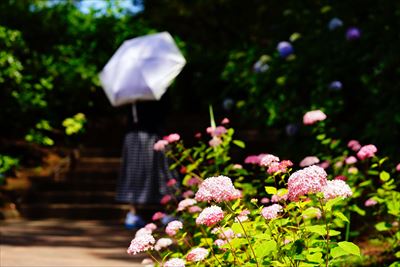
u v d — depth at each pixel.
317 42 8.46
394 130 6.60
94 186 9.42
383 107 7.25
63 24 11.81
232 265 2.66
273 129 10.97
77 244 5.92
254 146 10.62
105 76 7.19
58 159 10.32
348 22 8.37
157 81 6.85
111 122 11.63
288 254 2.45
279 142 8.87
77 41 11.88
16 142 10.43
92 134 11.45
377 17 8.01
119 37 12.02
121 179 7.08
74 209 8.63
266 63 8.89
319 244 2.50
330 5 8.73
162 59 7.04
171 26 16.39
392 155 6.30
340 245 2.29
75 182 9.43
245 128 11.48
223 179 2.37
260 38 14.41
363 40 7.84
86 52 11.90
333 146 5.06
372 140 6.77
